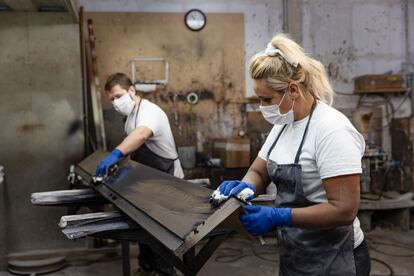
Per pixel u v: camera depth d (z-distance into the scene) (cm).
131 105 271
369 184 426
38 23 338
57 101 343
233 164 383
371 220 421
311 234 138
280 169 136
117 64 395
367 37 439
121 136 396
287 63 125
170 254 164
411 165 422
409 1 443
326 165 119
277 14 420
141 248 271
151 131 261
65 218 177
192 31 405
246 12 414
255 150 414
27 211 346
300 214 119
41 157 343
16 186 342
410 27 444
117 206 196
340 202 117
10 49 335
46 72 341
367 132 424
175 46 403
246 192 124
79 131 346
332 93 134
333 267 135
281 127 144
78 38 343
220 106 414
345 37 435
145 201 180
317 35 430
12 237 345
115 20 393
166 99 405
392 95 445
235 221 126
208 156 404
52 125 343
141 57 397
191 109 410
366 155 403
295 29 413
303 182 130
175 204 159
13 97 337
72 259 345
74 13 325
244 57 416
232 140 383
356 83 432
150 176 213
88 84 385
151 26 398
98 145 366
